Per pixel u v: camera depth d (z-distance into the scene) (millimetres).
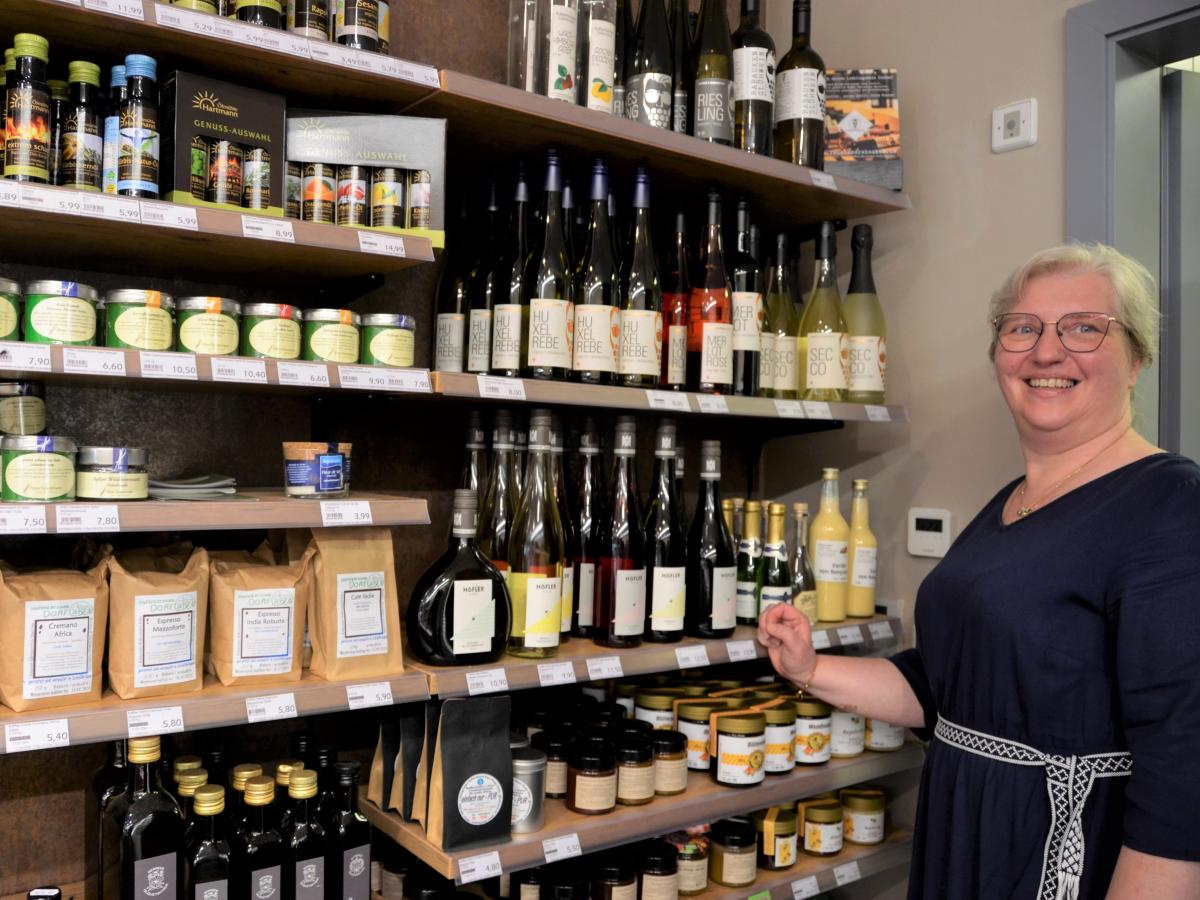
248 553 1794
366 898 1675
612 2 1992
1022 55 2410
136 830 1474
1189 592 1316
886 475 2680
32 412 1518
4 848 1725
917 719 1943
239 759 1973
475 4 2322
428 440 2221
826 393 2359
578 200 2230
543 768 1784
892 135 2475
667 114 2094
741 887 2143
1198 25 2105
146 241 1562
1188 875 1277
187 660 1516
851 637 2381
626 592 2004
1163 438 2377
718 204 2170
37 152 1388
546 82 1933
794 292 2717
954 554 1700
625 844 2068
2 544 1690
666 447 2117
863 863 2342
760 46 2248
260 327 1562
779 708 2219
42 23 1435
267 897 1556
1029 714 1485
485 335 1974
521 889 1929
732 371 2172
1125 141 2244
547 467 1932
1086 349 1525
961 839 1562
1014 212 2416
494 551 2076
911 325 2633
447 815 1645
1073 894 1424
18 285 1398
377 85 1688
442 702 1705
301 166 1664
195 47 1522
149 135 1455
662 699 2234
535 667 1812
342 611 1644
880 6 2729
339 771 1682
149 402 1868
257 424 1994
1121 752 1427
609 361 1964
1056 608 1462
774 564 2318
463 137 1963
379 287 2021
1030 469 1667
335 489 1659
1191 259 2365
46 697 1400
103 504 1402
